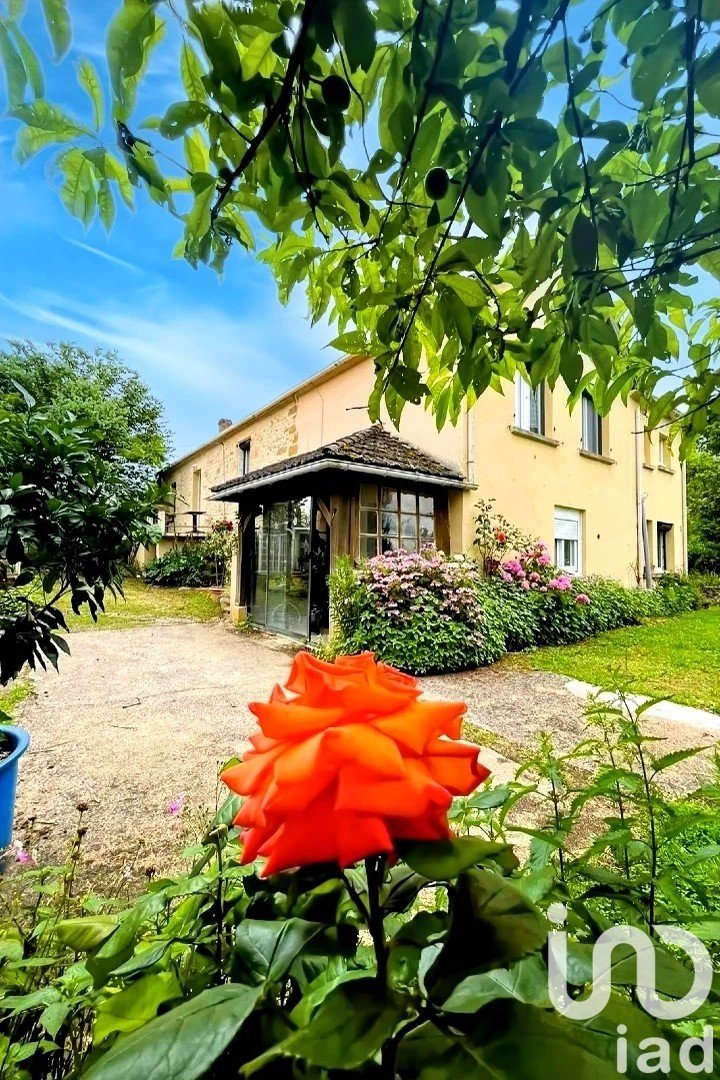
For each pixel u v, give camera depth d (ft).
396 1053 1.25
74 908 3.84
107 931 1.96
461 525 22.79
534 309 3.78
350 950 1.74
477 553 23.12
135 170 2.92
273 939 1.80
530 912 1.40
